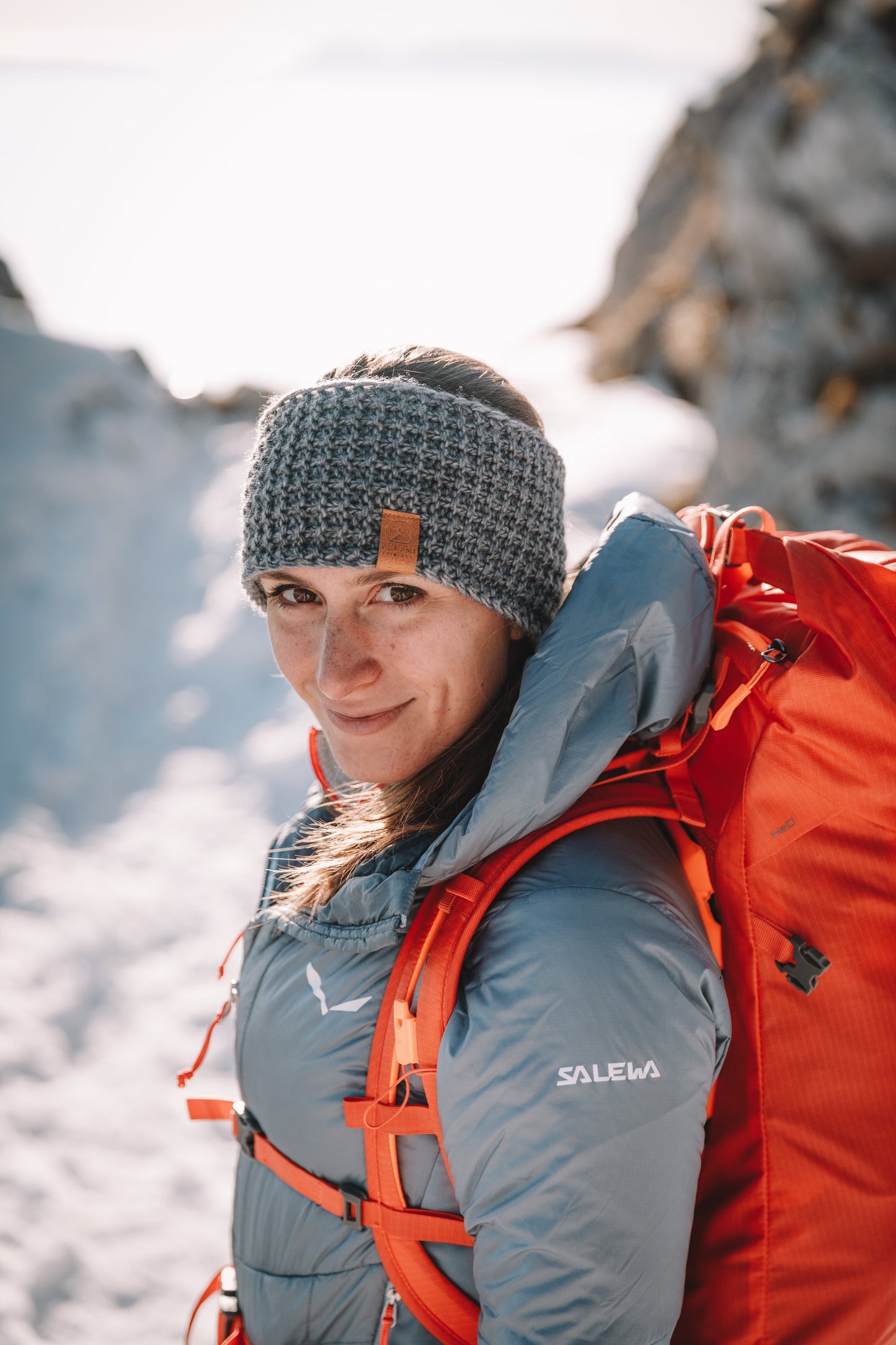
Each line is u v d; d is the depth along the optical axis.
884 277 5.12
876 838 0.72
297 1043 0.85
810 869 0.73
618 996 0.68
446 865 0.75
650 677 0.76
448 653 0.80
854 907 0.72
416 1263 0.78
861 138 4.95
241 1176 0.97
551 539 0.86
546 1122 0.68
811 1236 0.73
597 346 9.00
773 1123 0.74
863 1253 0.73
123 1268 2.35
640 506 0.82
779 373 5.47
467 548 0.78
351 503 0.77
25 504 6.13
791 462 5.24
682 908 0.75
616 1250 0.68
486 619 0.82
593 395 7.80
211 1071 2.98
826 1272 0.73
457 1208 0.78
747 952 0.75
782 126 5.50
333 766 1.04
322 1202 0.83
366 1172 0.80
